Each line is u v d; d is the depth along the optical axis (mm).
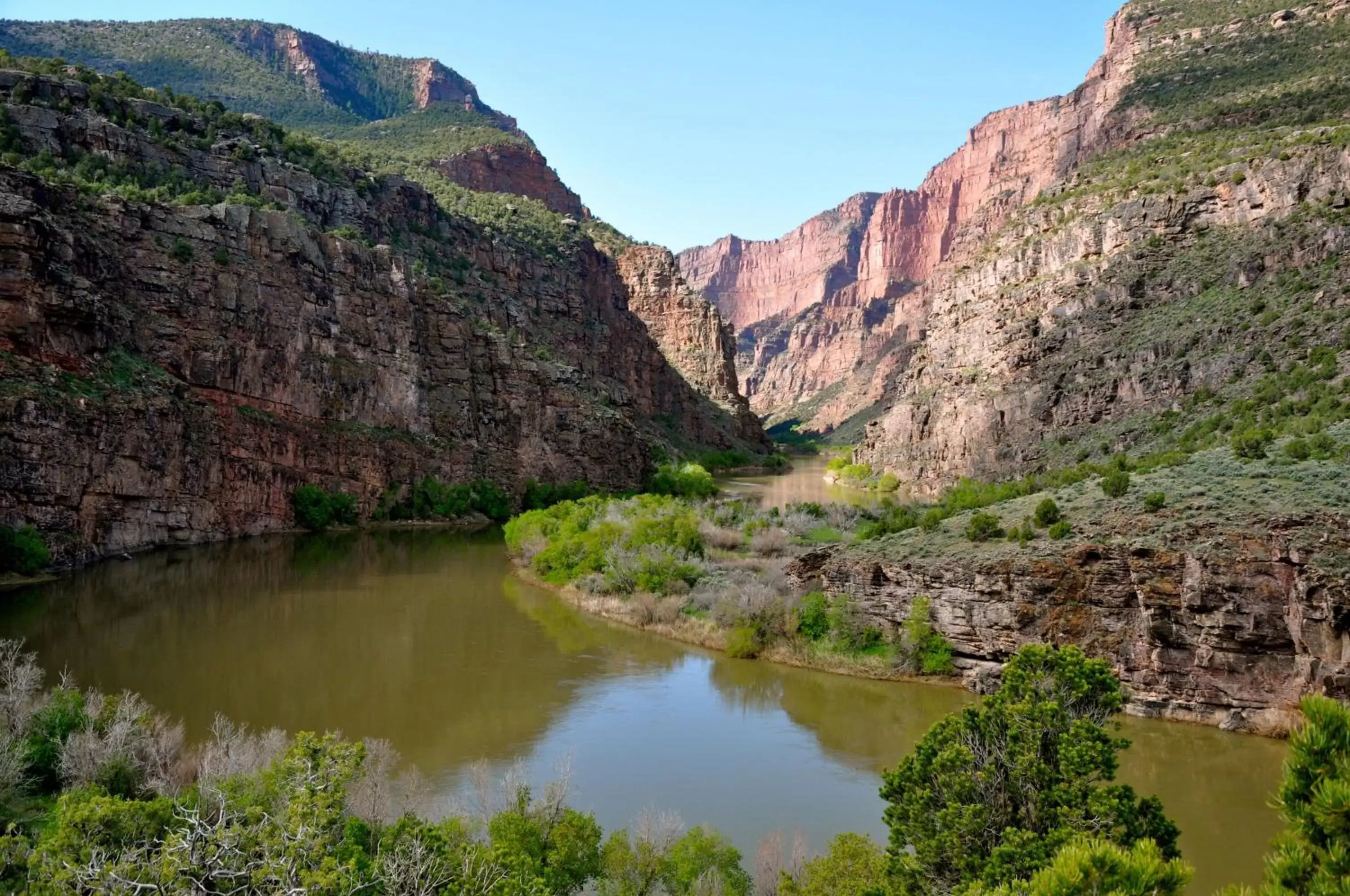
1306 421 54594
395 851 20359
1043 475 81375
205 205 90875
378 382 101812
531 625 57156
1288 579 37188
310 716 39906
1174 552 39281
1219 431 67938
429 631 55156
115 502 69750
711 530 76312
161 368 79625
